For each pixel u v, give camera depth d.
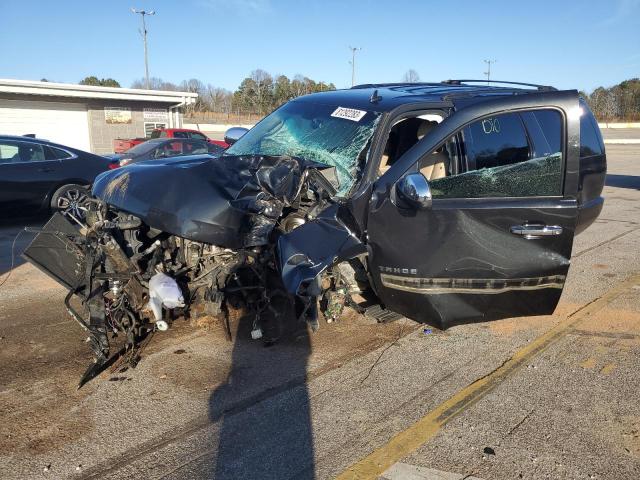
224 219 3.58
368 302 4.41
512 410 3.36
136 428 3.09
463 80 5.42
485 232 3.62
